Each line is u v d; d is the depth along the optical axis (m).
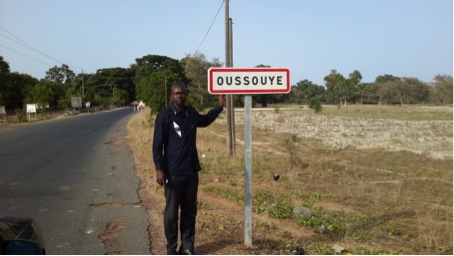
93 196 8.30
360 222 6.71
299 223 6.49
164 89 27.34
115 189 8.96
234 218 6.67
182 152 4.68
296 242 5.52
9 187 9.10
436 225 6.42
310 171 11.71
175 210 4.77
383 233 6.15
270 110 63.25
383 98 66.94
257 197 8.22
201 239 5.54
